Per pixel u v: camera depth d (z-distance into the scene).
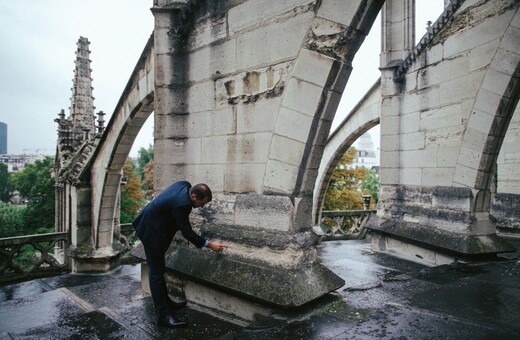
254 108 3.22
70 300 4.21
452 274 3.98
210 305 3.29
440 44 5.53
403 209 6.07
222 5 3.50
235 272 3.02
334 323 2.49
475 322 2.52
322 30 2.76
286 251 2.80
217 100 3.55
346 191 24.38
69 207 7.58
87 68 14.02
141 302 3.53
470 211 4.77
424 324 2.48
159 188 4.00
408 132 6.13
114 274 7.08
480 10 4.85
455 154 5.19
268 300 2.65
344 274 4.83
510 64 4.37
